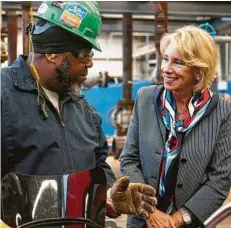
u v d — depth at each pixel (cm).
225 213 119
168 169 152
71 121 127
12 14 428
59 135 120
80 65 115
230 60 907
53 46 112
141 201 116
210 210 150
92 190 106
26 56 124
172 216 150
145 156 156
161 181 153
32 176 101
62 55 113
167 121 153
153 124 156
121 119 502
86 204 104
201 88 150
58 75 116
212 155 153
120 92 734
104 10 462
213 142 150
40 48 114
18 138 115
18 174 100
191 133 151
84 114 134
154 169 153
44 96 119
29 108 117
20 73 119
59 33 111
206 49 145
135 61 1095
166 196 153
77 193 104
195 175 151
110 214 115
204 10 491
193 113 151
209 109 152
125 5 464
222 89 791
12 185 98
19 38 668
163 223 147
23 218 98
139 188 116
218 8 494
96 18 115
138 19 703
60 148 120
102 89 731
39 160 116
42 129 117
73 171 121
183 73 145
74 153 123
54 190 102
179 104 153
